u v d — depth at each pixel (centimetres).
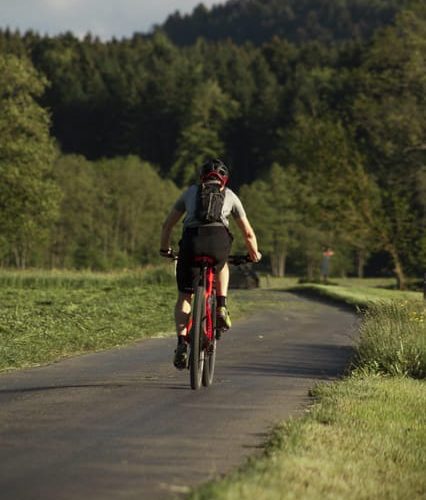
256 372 3447
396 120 17075
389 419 2434
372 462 1916
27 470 1680
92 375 3186
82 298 8275
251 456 1845
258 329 5962
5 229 18100
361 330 4406
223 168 2658
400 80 17375
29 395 2630
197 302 2598
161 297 8531
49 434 2020
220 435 2075
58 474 1658
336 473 1755
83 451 1855
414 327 4122
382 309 4694
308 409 2511
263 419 2306
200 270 2623
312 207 16925
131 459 1797
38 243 19500
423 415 2566
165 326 5700
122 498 1507
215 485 1527
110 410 2358
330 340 5128
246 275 16312
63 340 4550
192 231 2606
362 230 16588
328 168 16588
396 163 17638
